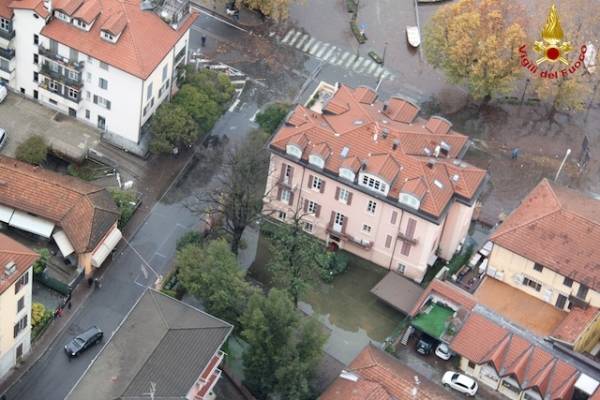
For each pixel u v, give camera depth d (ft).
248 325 458.50
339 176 526.16
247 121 607.37
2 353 454.40
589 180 610.24
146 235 537.24
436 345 502.38
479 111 637.71
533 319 511.81
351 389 443.73
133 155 573.33
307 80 638.94
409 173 520.42
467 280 541.75
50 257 512.22
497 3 609.83
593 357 512.22
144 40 553.64
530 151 619.67
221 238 519.60
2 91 576.61
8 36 559.79
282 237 511.81
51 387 467.93
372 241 539.29
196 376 423.23
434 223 514.27
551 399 468.34
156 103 575.38
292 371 449.89
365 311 526.57
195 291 482.28
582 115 644.27
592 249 504.02
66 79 563.07
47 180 519.19
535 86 620.90
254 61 643.86
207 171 575.38
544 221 513.45
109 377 417.49
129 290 511.40
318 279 534.78
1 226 520.83
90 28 550.77
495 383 484.74
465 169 530.68
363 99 556.92
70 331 489.67
